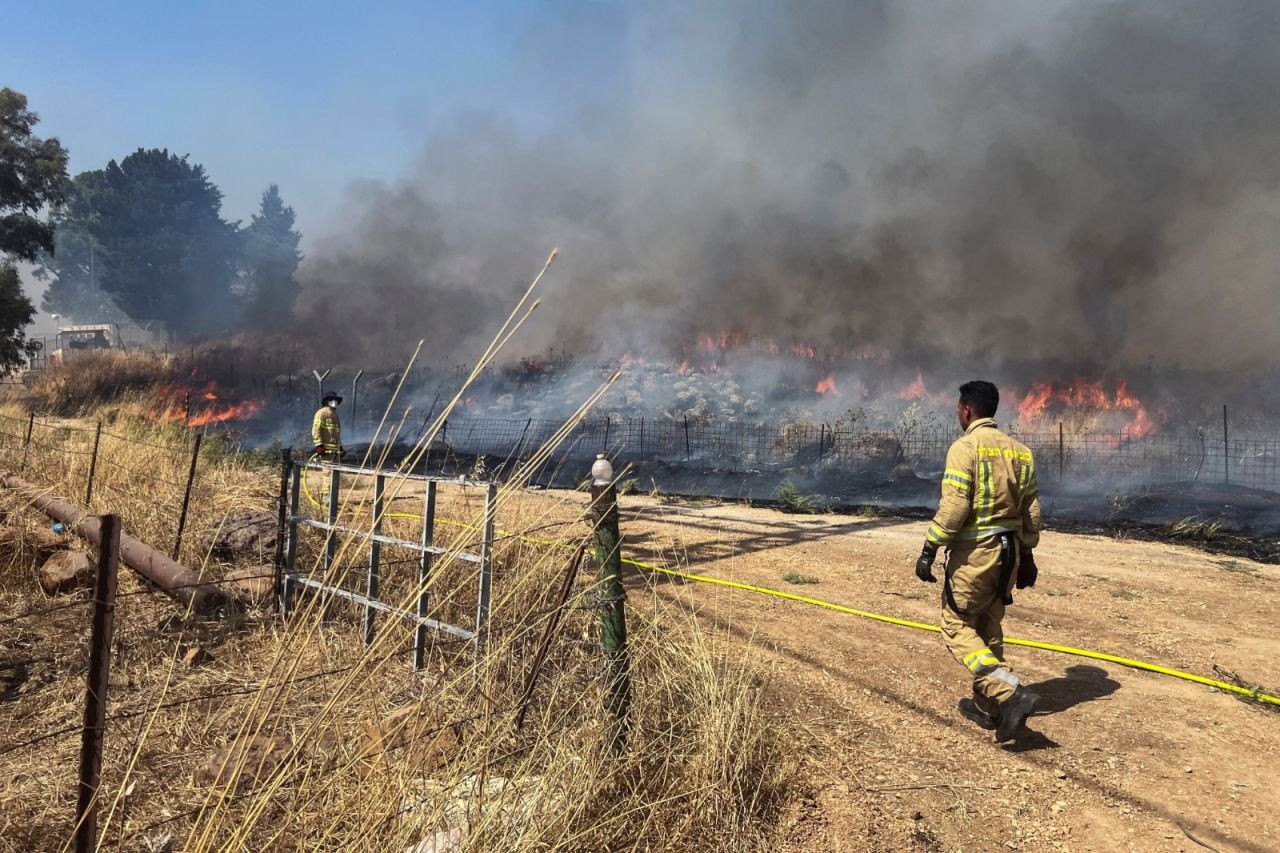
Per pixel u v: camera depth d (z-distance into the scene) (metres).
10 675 4.08
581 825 2.80
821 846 2.99
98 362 35.50
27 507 7.16
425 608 4.20
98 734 2.20
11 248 32.97
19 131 33.16
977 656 3.90
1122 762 3.73
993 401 4.19
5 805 2.89
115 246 68.50
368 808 2.51
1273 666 4.99
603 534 3.45
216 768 3.05
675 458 17.98
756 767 3.40
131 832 2.76
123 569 5.75
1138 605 6.28
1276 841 3.11
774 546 8.30
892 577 7.04
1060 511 11.10
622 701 3.36
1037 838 3.11
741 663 4.33
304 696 3.76
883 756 3.72
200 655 4.32
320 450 10.47
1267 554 8.28
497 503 3.80
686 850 2.92
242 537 6.23
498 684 3.61
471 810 2.67
